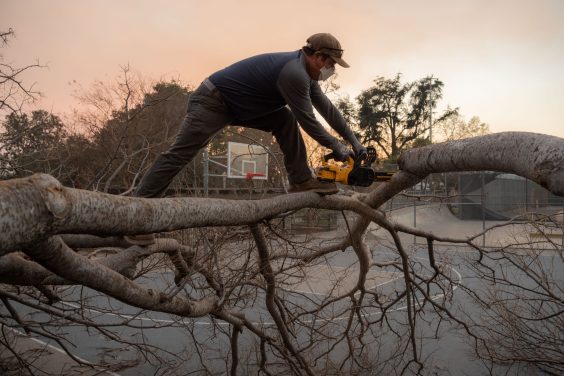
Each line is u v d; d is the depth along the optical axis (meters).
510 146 2.17
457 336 8.98
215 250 3.79
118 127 6.70
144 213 1.93
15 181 1.38
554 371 6.84
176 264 4.16
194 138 3.13
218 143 10.79
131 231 1.89
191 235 4.39
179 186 4.69
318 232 5.60
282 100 3.10
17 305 10.41
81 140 6.68
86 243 3.68
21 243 1.38
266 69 2.97
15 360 6.51
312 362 6.90
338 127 3.32
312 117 2.96
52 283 3.02
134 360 8.09
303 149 3.38
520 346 6.52
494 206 21.91
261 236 3.68
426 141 34.94
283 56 2.98
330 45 2.98
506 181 21.81
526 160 2.00
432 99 35.09
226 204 2.56
